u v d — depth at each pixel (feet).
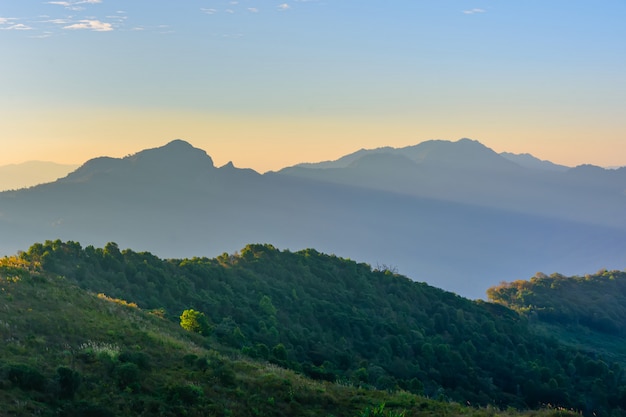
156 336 118.11
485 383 244.83
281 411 90.53
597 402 260.01
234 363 111.55
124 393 82.99
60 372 78.95
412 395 110.52
